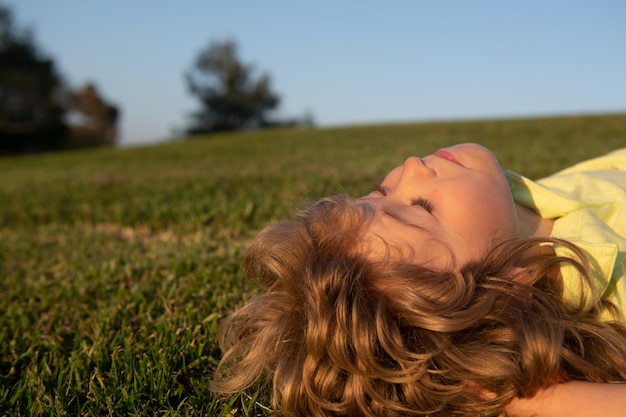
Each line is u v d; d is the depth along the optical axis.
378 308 1.52
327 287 1.57
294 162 10.05
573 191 2.33
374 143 13.67
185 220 4.51
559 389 1.47
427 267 1.57
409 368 1.49
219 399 1.71
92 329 2.38
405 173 1.79
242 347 1.85
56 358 2.08
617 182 2.39
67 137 44.38
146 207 5.13
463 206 1.66
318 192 5.04
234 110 53.56
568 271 1.75
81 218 5.35
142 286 2.81
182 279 2.83
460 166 1.81
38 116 43.06
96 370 1.88
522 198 2.21
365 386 1.51
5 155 40.28
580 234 1.95
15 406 1.78
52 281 3.24
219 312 2.35
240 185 6.37
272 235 1.82
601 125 13.48
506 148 8.81
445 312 1.50
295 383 1.58
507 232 1.72
